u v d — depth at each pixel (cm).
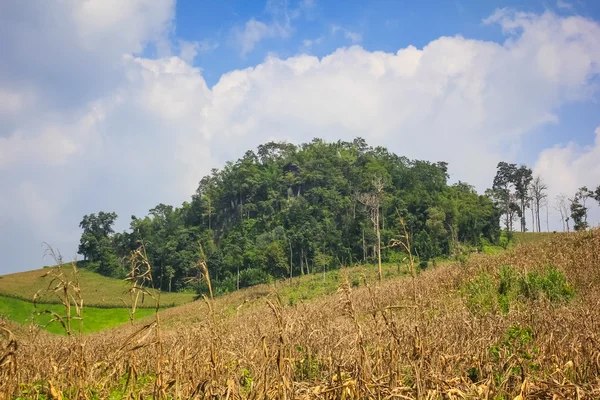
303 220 9750
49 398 716
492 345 869
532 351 821
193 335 994
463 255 2839
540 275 1752
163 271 9244
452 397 568
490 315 1165
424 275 2805
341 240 8619
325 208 10312
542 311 1224
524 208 10006
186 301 7362
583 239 2500
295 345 920
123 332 2602
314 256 8256
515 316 1187
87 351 1173
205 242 10575
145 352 1095
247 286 7731
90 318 6231
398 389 565
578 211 7581
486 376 749
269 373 598
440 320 1093
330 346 911
